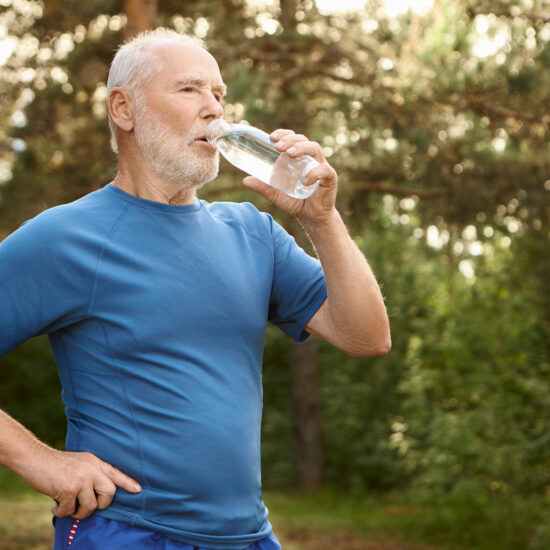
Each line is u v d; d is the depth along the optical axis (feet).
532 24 26.63
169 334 5.10
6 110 34.96
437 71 26.27
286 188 5.43
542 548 24.39
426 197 30.35
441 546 27.55
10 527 25.70
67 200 32.73
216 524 5.12
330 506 37.91
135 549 4.92
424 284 44.09
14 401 54.95
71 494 4.88
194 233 5.40
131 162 5.53
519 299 27.55
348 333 5.63
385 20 31.48
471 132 27.81
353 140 29.81
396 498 39.34
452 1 26.86
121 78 5.51
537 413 26.37
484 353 27.81
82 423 5.18
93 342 5.13
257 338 5.53
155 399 5.06
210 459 5.08
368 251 44.37
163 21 30.04
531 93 25.95
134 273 5.14
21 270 5.02
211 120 5.41
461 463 26.73
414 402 30.04
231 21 32.96
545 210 28.45
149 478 5.00
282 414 45.55
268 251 5.82
